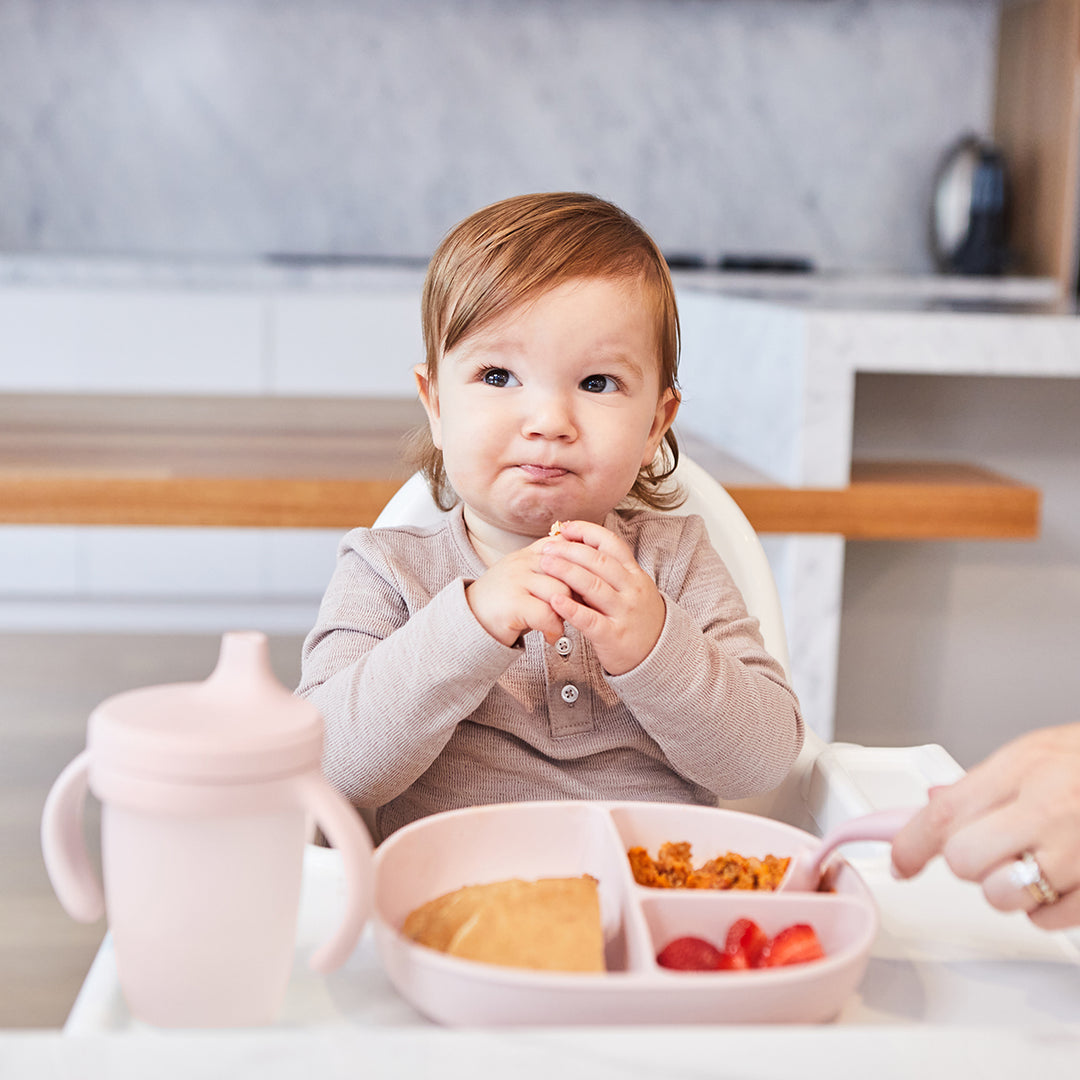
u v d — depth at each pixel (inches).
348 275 133.1
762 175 153.4
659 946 19.2
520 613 26.8
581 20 148.7
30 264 130.0
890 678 78.3
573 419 31.5
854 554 76.9
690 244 154.0
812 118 152.8
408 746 28.1
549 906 18.9
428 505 40.9
